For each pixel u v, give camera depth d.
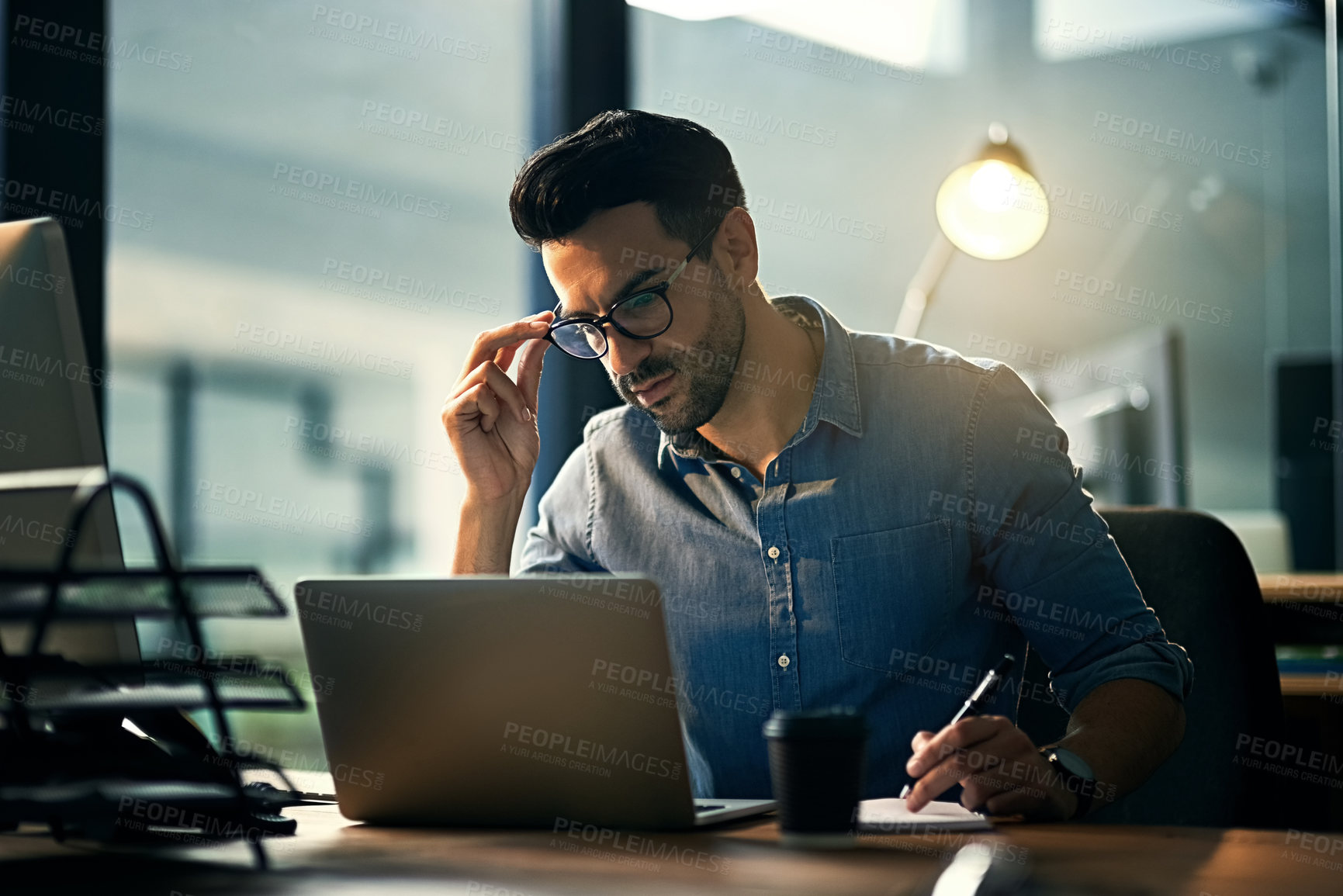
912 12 4.37
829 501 1.40
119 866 0.76
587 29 2.81
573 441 2.71
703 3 3.01
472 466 1.46
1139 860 0.73
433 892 0.67
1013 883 0.62
